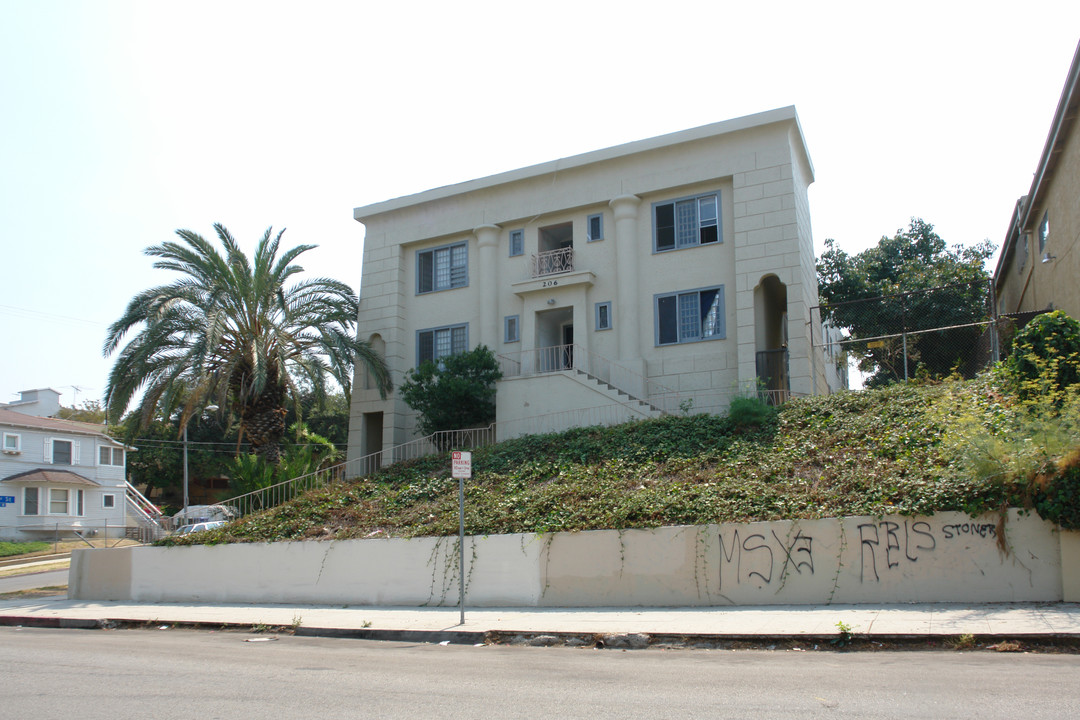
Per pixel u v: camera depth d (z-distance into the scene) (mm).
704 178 24781
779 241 23359
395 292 29500
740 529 13438
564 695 7422
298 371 26547
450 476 20188
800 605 12695
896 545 12383
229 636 13516
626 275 25594
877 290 31172
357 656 10578
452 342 28672
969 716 6078
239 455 25219
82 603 18844
